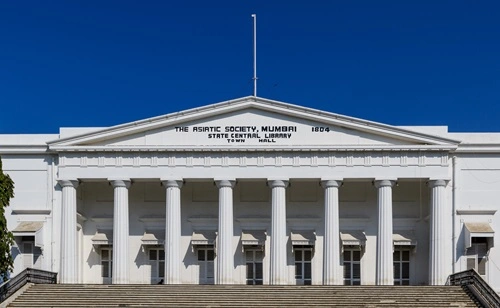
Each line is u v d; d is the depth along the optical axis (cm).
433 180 5244
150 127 5356
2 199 4175
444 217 5228
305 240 5556
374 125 5272
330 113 5294
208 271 5616
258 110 5372
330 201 5241
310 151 5278
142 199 5728
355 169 5266
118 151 5325
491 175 5388
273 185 5269
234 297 4422
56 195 5441
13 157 5497
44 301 4334
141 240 5650
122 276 5216
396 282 5581
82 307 4234
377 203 5472
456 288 4584
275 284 4978
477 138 5391
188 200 5700
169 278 5200
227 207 5256
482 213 5338
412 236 5566
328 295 4469
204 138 5353
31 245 5422
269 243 5603
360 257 5616
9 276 5325
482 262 5306
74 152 5344
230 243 5231
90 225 5709
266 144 5309
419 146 5250
